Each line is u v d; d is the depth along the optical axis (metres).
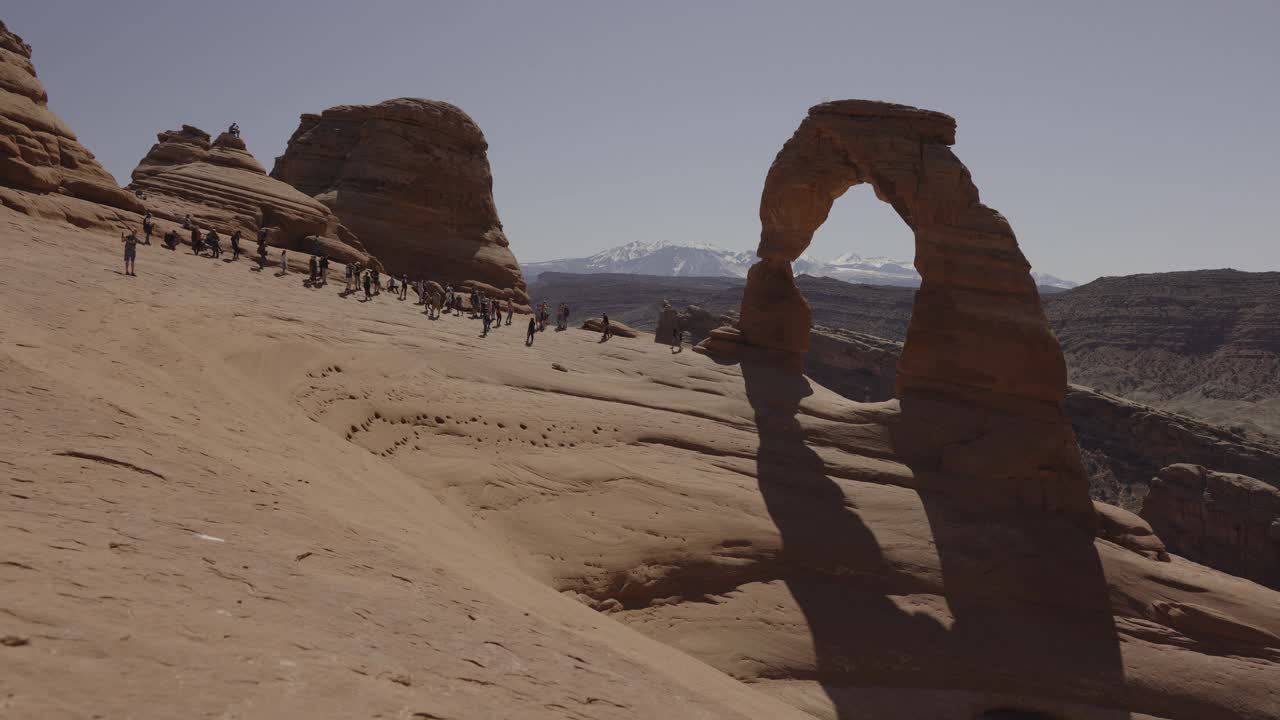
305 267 38.50
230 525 5.93
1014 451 27.64
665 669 9.07
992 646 22.02
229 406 13.44
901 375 30.69
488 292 50.75
